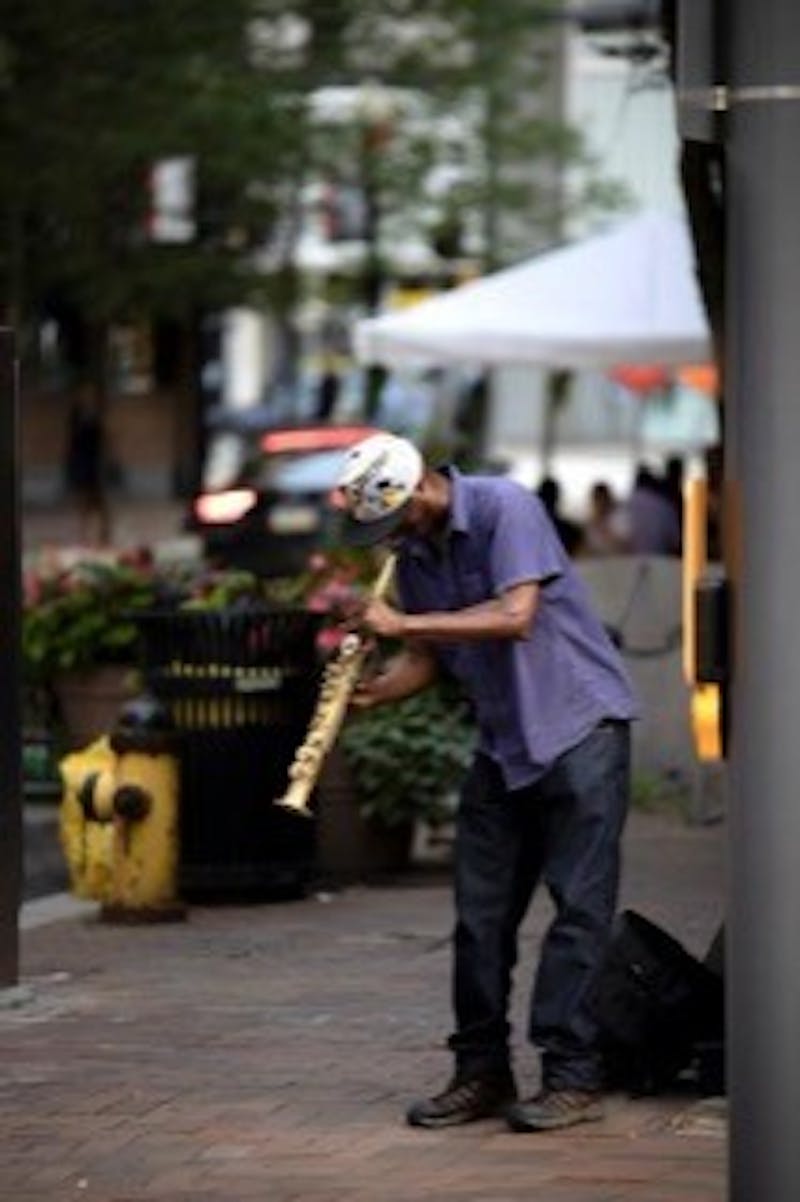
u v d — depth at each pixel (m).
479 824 17.27
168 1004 21.56
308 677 26.58
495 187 78.12
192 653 26.17
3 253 66.50
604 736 16.97
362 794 27.78
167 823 25.48
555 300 44.44
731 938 13.16
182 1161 16.64
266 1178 16.20
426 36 70.31
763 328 13.08
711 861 28.75
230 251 72.81
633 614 33.50
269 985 22.34
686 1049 17.92
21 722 21.83
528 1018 19.02
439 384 81.25
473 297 45.06
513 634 16.64
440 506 16.91
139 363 91.12
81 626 31.33
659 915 24.83
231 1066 19.27
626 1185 15.84
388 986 22.27
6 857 21.64
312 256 87.31
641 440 93.31
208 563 38.22
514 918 17.42
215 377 103.12
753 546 13.06
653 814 32.72
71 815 25.62
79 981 22.61
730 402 13.20
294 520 59.09
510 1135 17.11
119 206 68.00
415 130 75.50
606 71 92.25
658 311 43.97
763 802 13.05
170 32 59.22
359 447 16.86
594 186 82.19
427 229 79.12
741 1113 13.15
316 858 27.30
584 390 104.69
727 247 13.28
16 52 58.44
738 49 13.13
